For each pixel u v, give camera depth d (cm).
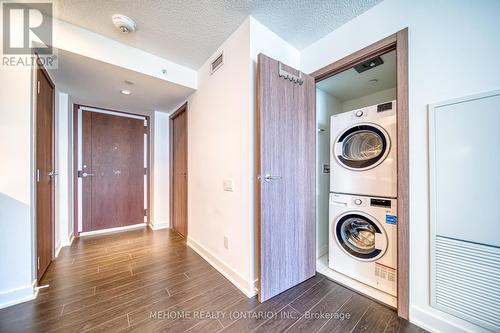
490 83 104
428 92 124
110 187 330
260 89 150
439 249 120
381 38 146
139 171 359
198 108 246
